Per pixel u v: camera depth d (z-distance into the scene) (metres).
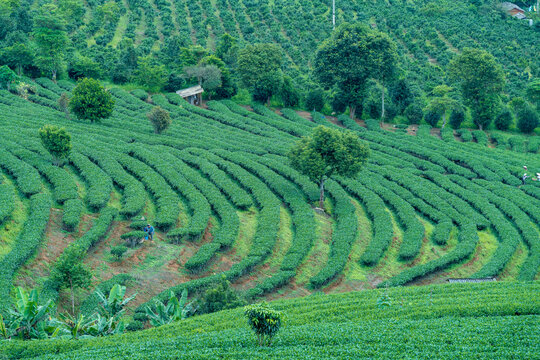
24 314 35.88
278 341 34.69
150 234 55.53
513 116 111.19
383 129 102.69
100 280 47.50
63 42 105.38
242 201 65.38
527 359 32.22
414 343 34.34
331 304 42.84
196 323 38.38
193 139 84.81
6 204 52.16
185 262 53.22
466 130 104.50
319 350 33.31
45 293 42.22
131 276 48.62
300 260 56.38
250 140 87.62
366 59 101.31
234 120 97.00
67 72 108.62
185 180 68.56
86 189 62.94
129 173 69.94
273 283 51.22
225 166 75.56
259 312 31.98
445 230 65.25
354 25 103.75
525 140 102.12
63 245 50.78
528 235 65.75
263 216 63.06
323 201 71.00
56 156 64.81
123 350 33.12
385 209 69.31
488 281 51.31
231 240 56.69
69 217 53.53
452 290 47.59
